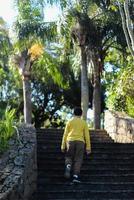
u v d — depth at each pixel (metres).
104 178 12.35
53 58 29.50
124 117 18.12
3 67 35.88
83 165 13.05
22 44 25.97
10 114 11.81
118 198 11.36
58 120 40.72
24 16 25.69
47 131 16.73
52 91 38.69
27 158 10.42
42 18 25.73
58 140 15.76
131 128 17.23
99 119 25.88
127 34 17.06
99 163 13.14
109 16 24.30
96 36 24.67
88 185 11.77
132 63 22.16
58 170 12.63
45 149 14.09
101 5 24.66
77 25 24.61
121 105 21.62
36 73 31.95
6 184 9.16
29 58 28.09
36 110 40.03
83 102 24.98
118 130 18.42
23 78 28.28
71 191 11.35
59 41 25.62
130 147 14.43
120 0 15.70
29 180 10.59
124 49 25.03
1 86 36.47
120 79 22.09
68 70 35.53
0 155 10.72
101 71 25.84
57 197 11.21
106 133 19.30
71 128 12.25
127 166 13.20
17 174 9.62
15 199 9.20
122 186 11.84
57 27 24.50
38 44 26.52
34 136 11.67
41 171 12.56
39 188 11.57
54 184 11.73
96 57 25.53
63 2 24.53
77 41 24.88
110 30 24.61
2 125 11.38
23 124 12.45
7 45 30.11
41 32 25.50
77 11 24.55
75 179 11.78
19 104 37.22
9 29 26.03
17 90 37.12
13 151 10.75
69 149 12.05
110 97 22.72
